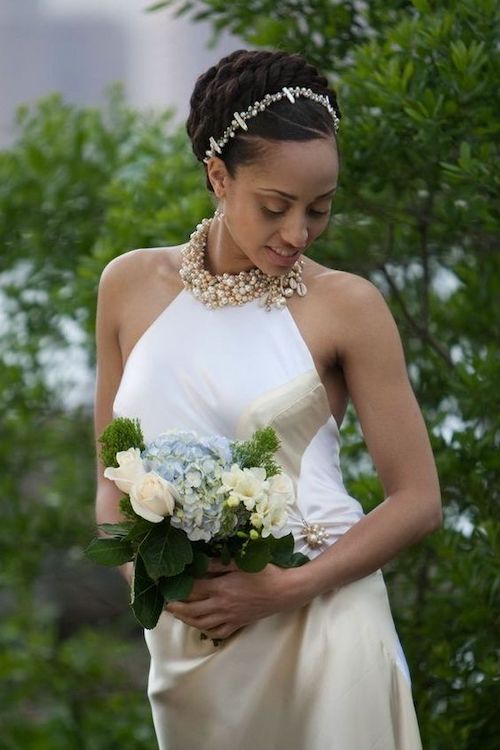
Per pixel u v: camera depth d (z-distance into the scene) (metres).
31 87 11.03
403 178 4.95
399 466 3.50
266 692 3.51
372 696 3.43
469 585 4.80
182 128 6.76
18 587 7.58
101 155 7.40
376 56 4.81
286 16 5.29
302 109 3.34
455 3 4.77
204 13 5.46
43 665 7.42
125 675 7.58
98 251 6.15
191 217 5.59
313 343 3.50
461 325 5.57
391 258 5.41
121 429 3.32
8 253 7.41
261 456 3.27
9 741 7.38
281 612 3.39
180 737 3.63
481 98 4.64
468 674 4.90
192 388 3.50
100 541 3.30
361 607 3.51
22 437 7.47
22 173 7.39
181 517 3.19
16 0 11.09
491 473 4.94
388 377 3.49
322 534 3.51
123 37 10.91
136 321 3.69
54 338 7.32
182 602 3.37
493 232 4.96
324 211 3.40
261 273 3.58
